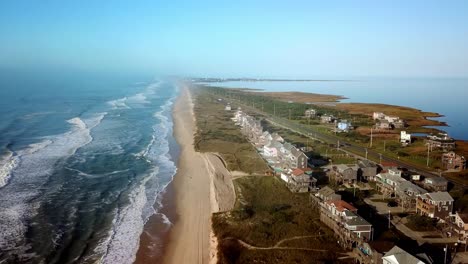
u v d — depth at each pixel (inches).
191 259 2041.1
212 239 2250.2
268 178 3319.4
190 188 3134.8
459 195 2842.0
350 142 4798.2
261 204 2711.6
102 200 2812.5
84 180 3221.0
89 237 2245.3
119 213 2603.3
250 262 1935.3
